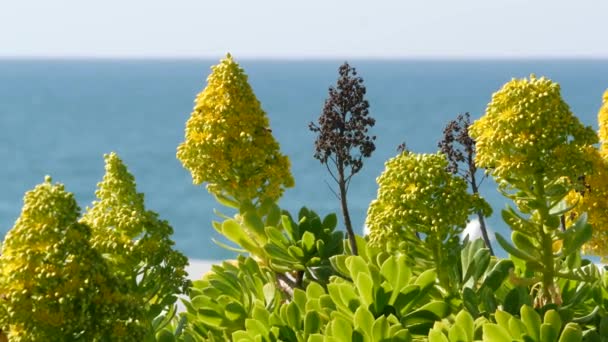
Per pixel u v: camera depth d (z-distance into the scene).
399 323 5.76
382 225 6.61
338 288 6.23
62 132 135.00
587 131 6.36
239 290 6.91
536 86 6.33
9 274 5.27
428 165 6.54
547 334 5.52
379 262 6.87
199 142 7.66
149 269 6.38
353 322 6.02
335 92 7.27
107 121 150.00
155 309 6.33
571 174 6.35
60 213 5.29
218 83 7.70
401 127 133.25
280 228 7.86
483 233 7.59
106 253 6.23
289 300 7.46
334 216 7.80
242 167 7.75
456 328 5.59
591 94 198.12
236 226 7.65
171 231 6.37
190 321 6.86
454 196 6.46
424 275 6.24
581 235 6.49
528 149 6.31
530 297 6.58
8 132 132.62
